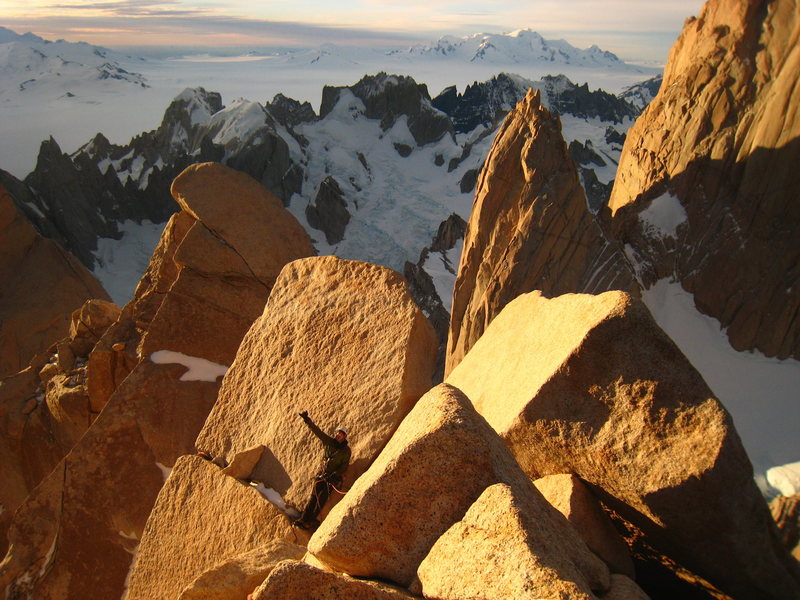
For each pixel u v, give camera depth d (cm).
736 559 592
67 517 1475
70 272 3372
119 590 1420
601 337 649
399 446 608
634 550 721
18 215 3359
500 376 843
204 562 962
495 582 460
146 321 1825
